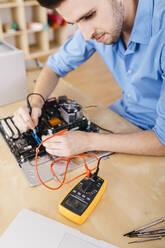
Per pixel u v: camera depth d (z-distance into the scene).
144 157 0.66
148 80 0.83
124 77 0.92
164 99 0.63
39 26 2.71
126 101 1.02
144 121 0.97
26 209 0.49
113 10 0.55
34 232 0.45
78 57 0.98
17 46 2.93
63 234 0.45
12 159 0.63
